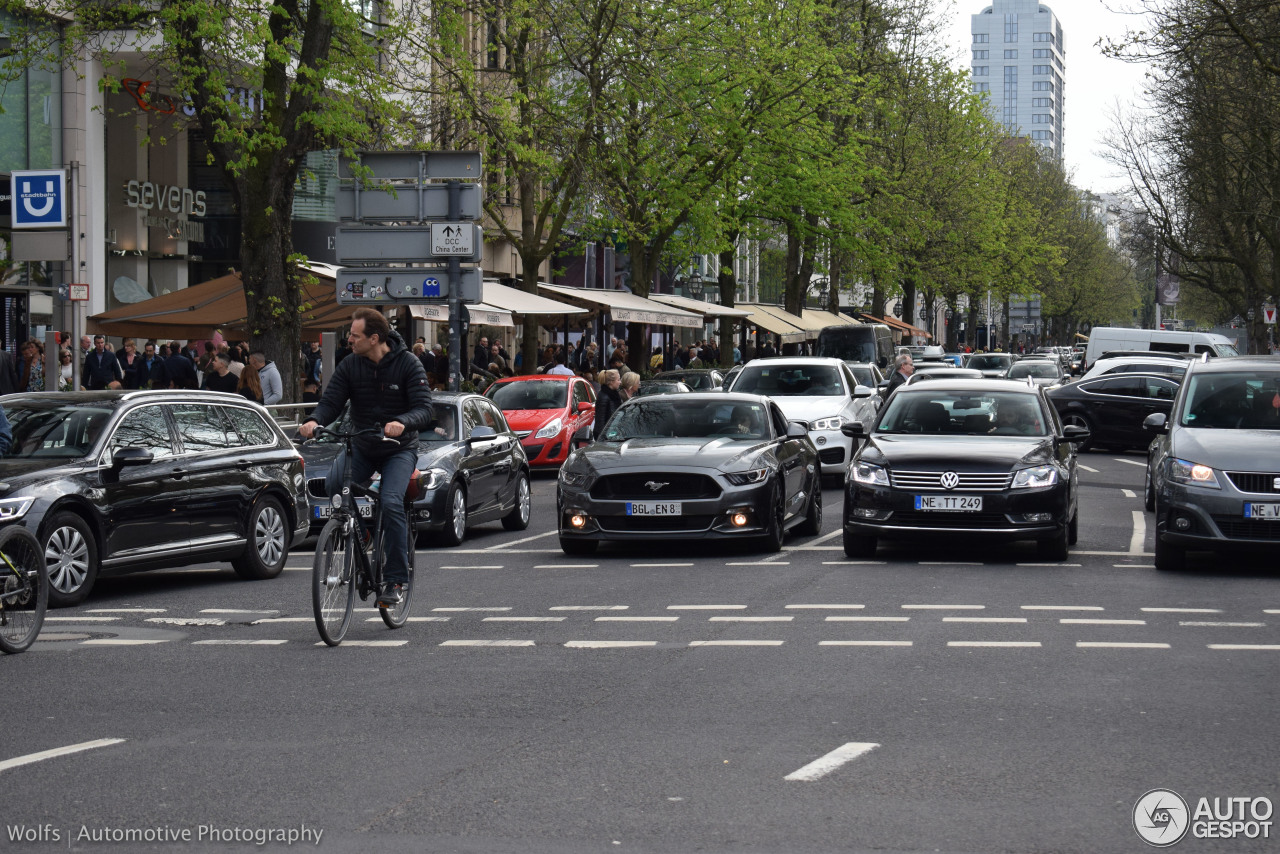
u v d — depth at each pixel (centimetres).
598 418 3203
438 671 1327
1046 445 2188
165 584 2038
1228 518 1930
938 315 17050
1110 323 19438
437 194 3438
